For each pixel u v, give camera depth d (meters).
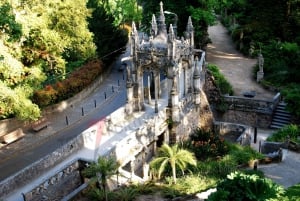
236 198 20.59
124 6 69.62
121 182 26.52
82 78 46.88
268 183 21.08
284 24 54.06
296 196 21.06
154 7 50.50
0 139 36.56
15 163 33.38
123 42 55.72
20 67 30.27
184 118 34.62
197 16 49.50
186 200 25.09
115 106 44.69
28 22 32.59
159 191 26.23
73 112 43.19
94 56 49.75
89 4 53.25
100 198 23.98
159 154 29.86
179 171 29.31
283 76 46.94
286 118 41.75
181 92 35.50
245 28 56.78
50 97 41.75
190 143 34.34
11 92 30.22
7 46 31.30
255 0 56.25
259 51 52.50
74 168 26.20
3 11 28.30
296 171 29.97
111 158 25.88
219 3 53.03
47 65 41.81
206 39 55.16
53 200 24.89
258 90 46.34
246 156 31.59
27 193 23.19
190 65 35.59
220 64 53.75
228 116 44.19
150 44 32.78
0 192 23.58
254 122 43.09
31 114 32.53
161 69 32.78
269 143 34.44
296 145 33.06
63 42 39.38
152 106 34.97
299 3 53.78
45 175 25.88
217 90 44.03
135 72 33.62
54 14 40.16
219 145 34.12
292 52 47.41
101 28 52.22
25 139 37.47
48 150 35.62
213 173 29.48
